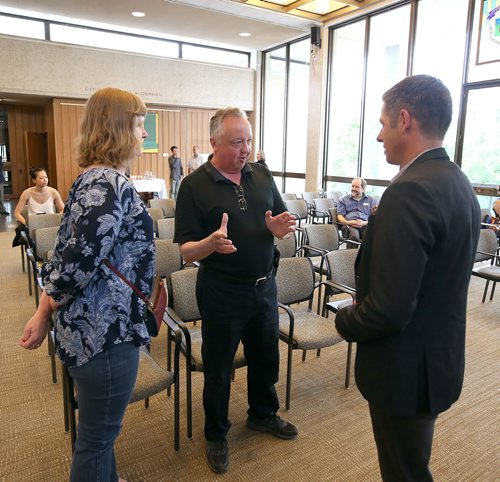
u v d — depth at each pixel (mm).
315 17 7613
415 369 1028
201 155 10000
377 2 6773
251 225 1627
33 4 6996
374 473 1772
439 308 1020
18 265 4766
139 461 1811
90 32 8383
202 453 1867
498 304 3873
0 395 2250
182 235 1612
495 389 2430
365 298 1043
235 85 9977
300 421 2117
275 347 1849
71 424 1608
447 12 6094
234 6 6984
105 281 1111
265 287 1714
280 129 9742
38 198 4641
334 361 2750
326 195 7438
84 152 1161
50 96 8250
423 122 1037
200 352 1939
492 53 5609
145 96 9000
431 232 950
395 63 6914
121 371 1165
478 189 5891
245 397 2314
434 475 1762
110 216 1056
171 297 2127
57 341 1146
